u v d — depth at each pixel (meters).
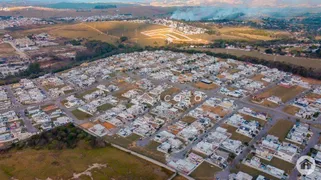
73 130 177.38
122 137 174.25
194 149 158.88
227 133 175.00
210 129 181.62
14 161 148.50
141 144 166.00
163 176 136.25
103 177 134.75
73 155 154.00
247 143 163.12
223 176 136.25
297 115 198.25
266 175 137.12
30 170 140.50
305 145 162.12
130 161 148.62
